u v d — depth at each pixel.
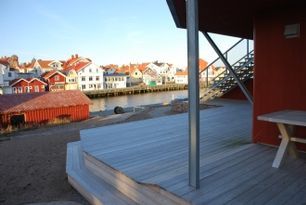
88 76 48.47
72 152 5.26
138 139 4.73
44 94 23.00
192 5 2.39
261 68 4.04
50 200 3.92
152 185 2.77
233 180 2.81
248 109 7.84
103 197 3.24
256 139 4.15
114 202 3.10
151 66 70.00
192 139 2.58
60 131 13.64
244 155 3.58
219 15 4.20
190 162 2.64
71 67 50.19
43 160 6.53
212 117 6.61
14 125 19.61
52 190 4.35
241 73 10.11
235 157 3.51
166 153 3.87
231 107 8.36
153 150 4.04
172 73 72.31
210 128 5.33
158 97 46.06
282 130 3.12
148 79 63.78
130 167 3.36
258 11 3.99
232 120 6.16
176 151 3.95
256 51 4.08
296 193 2.51
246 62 10.17
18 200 4.09
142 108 21.41
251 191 2.56
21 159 6.81
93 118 22.00
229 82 10.53
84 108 23.12
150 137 4.84
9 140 11.23
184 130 5.33
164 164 3.41
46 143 9.09
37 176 5.22
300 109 3.65
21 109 19.94
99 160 3.71
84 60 55.00
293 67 3.69
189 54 2.47
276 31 3.83
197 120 2.51
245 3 3.56
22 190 4.51
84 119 22.06
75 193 3.98
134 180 2.97
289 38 3.70
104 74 55.19
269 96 3.97
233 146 4.03
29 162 6.41
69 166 4.43
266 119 3.07
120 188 3.32
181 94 50.44
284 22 3.72
